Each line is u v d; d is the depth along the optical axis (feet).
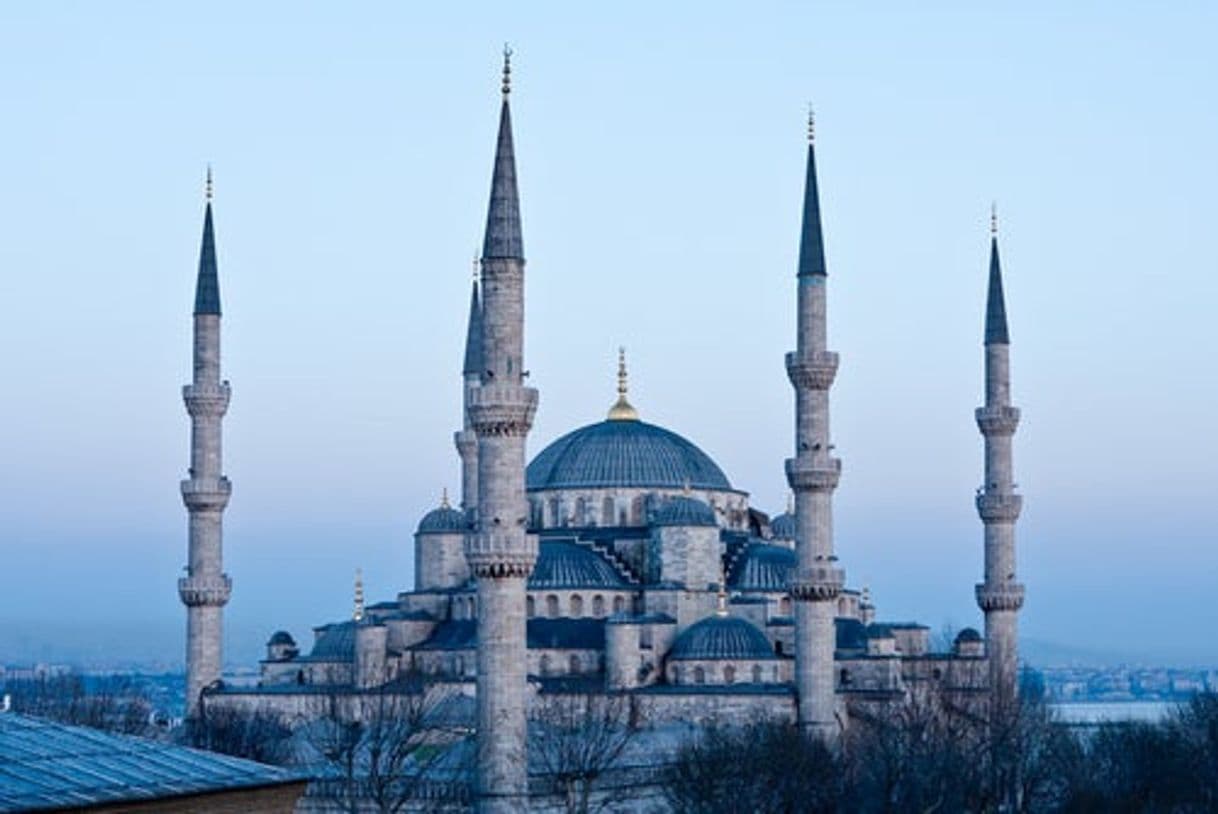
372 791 611.06
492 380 580.30
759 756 643.04
